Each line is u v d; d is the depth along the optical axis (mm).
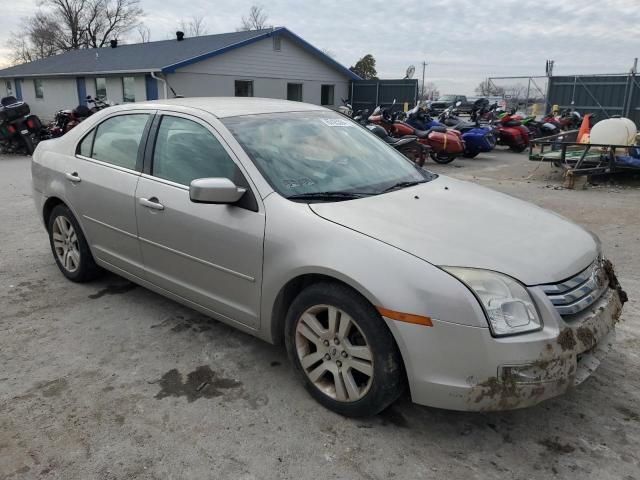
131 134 3898
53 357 3426
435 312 2375
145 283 3869
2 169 12117
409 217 2840
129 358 3420
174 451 2568
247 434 2693
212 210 3174
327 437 2672
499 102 25672
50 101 28094
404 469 2459
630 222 6973
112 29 55281
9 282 4680
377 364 2564
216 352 3496
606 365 3328
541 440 2660
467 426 2766
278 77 24094
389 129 13719
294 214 2848
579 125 19672
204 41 24547
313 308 2805
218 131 3311
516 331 2348
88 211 4152
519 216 3074
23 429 2717
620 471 2447
